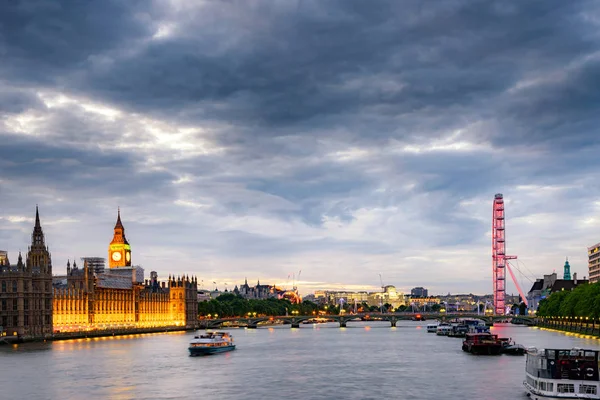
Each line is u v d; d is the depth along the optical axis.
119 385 185.12
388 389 176.38
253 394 171.00
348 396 167.25
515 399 160.25
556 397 145.25
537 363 151.25
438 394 168.12
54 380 193.50
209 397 167.12
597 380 143.88
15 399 165.38
